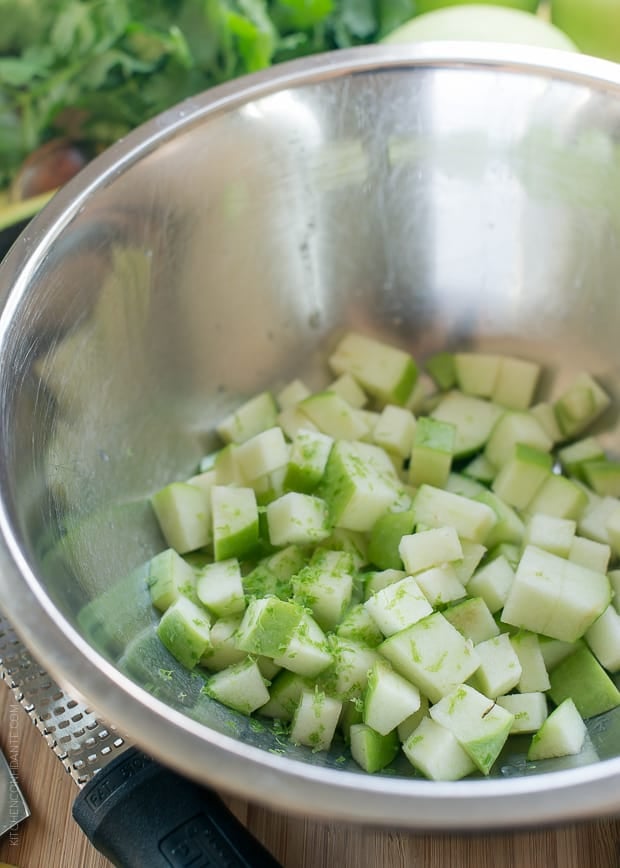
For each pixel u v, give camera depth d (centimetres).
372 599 38
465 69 40
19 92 46
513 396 44
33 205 47
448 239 44
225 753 31
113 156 39
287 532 40
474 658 37
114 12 46
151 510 42
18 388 36
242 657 38
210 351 43
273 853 36
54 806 38
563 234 42
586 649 38
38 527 35
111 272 40
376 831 31
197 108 40
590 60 40
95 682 32
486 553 41
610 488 42
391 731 37
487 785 31
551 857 36
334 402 43
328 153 42
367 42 50
